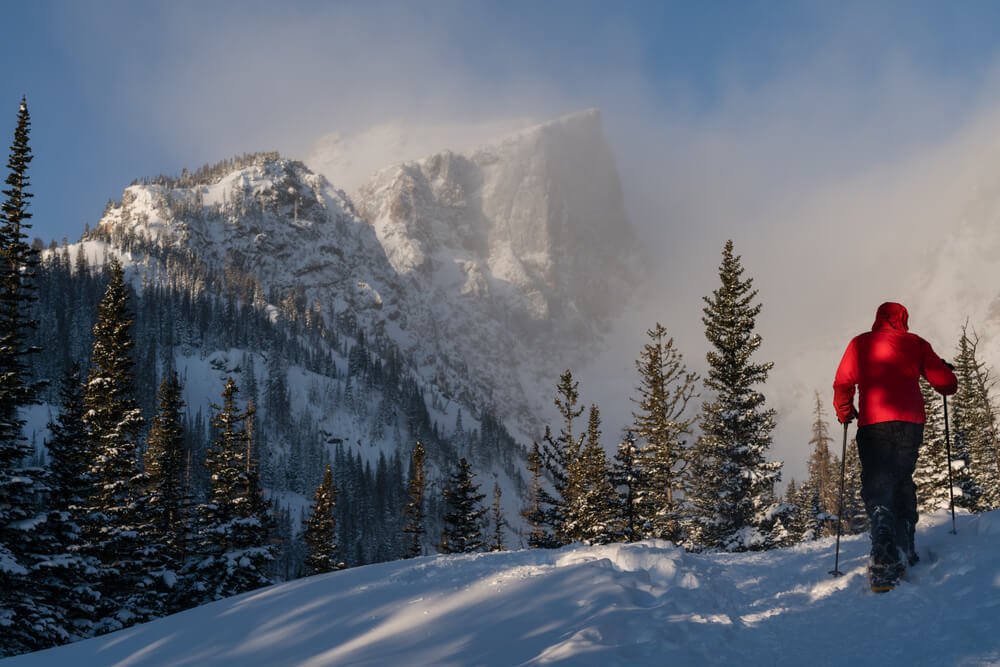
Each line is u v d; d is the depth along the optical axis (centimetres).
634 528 3550
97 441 3378
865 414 582
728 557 837
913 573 527
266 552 3234
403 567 773
